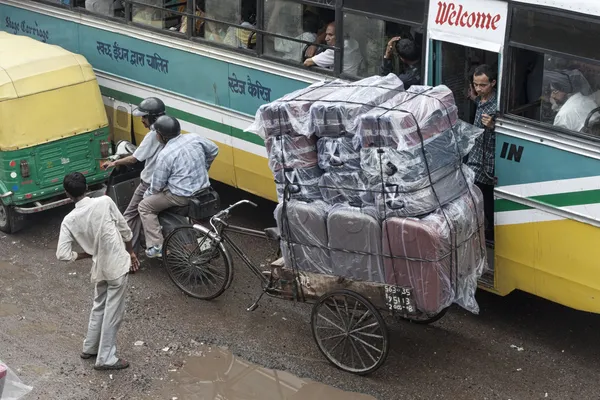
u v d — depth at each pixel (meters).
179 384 6.60
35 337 7.20
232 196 9.92
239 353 6.98
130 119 9.89
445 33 6.91
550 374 6.64
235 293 7.90
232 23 8.50
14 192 8.73
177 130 7.74
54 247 8.88
